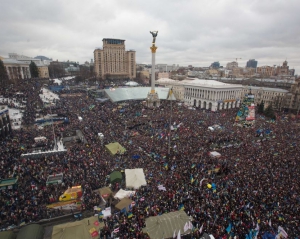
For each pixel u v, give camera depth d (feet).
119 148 152.15
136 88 415.64
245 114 244.01
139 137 184.85
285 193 101.45
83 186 108.68
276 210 90.12
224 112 338.13
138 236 75.82
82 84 501.15
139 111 287.28
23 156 138.41
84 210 96.63
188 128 211.20
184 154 147.23
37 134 182.09
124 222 83.41
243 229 78.84
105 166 127.95
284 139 192.24
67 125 209.87
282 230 76.02
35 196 98.84
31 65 504.02
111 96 365.61
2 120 174.50
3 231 76.13
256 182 110.63
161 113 281.33
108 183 114.11
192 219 83.25
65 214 93.97
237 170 124.47
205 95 397.19
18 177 111.45
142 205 93.09
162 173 122.62
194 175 117.60
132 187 108.17
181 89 462.19
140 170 118.62
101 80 614.75
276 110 398.83
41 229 80.02
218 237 75.20
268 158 143.13
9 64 403.95
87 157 138.10
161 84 527.81
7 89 299.99
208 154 149.79
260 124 255.50
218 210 88.63
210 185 106.22
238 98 420.77
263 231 78.95
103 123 220.02
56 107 269.23
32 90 329.11
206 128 216.74
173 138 179.42
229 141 180.45
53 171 119.96
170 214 82.48
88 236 74.23
